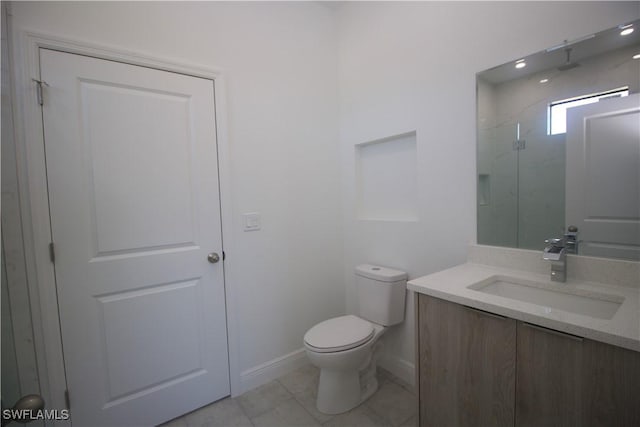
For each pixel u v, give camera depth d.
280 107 2.05
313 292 2.26
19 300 1.09
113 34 1.48
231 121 1.85
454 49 1.66
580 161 1.28
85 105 1.42
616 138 1.20
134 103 1.53
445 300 1.24
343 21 2.31
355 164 2.29
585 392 0.91
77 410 1.43
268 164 2.01
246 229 1.92
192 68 1.68
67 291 1.39
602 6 1.20
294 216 2.14
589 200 1.27
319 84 2.26
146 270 1.58
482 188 1.59
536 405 1.01
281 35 2.05
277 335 2.08
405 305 1.97
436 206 1.78
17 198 1.17
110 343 1.51
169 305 1.66
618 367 0.84
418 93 1.84
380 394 1.86
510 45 1.45
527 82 1.42
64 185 1.38
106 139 1.47
